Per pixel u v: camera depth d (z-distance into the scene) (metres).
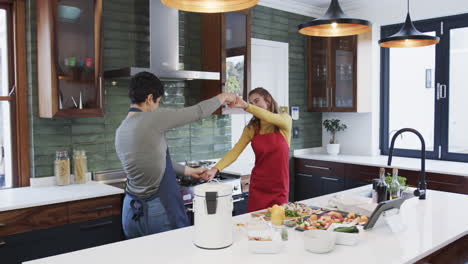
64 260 1.55
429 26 4.46
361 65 4.71
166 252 1.64
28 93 3.19
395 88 4.88
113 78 3.39
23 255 2.60
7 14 3.16
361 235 1.86
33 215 2.63
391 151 2.50
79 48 3.06
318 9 5.12
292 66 4.98
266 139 2.72
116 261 1.54
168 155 2.26
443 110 4.41
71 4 3.01
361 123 5.00
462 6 4.04
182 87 3.92
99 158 3.45
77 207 2.82
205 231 1.67
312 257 1.58
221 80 3.72
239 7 1.86
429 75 4.56
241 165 4.50
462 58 4.25
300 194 5.03
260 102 2.80
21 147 3.17
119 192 2.99
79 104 3.07
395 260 1.55
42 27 3.00
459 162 4.29
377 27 4.82
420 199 2.56
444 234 1.87
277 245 1.62
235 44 3.85
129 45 3.55
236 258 1.57
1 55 3.17
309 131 5.25
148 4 3.54
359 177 4.41
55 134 3.22
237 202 3.67
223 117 4.33
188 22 3.93
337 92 4.84
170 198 2.24
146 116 2.15
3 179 3.18
